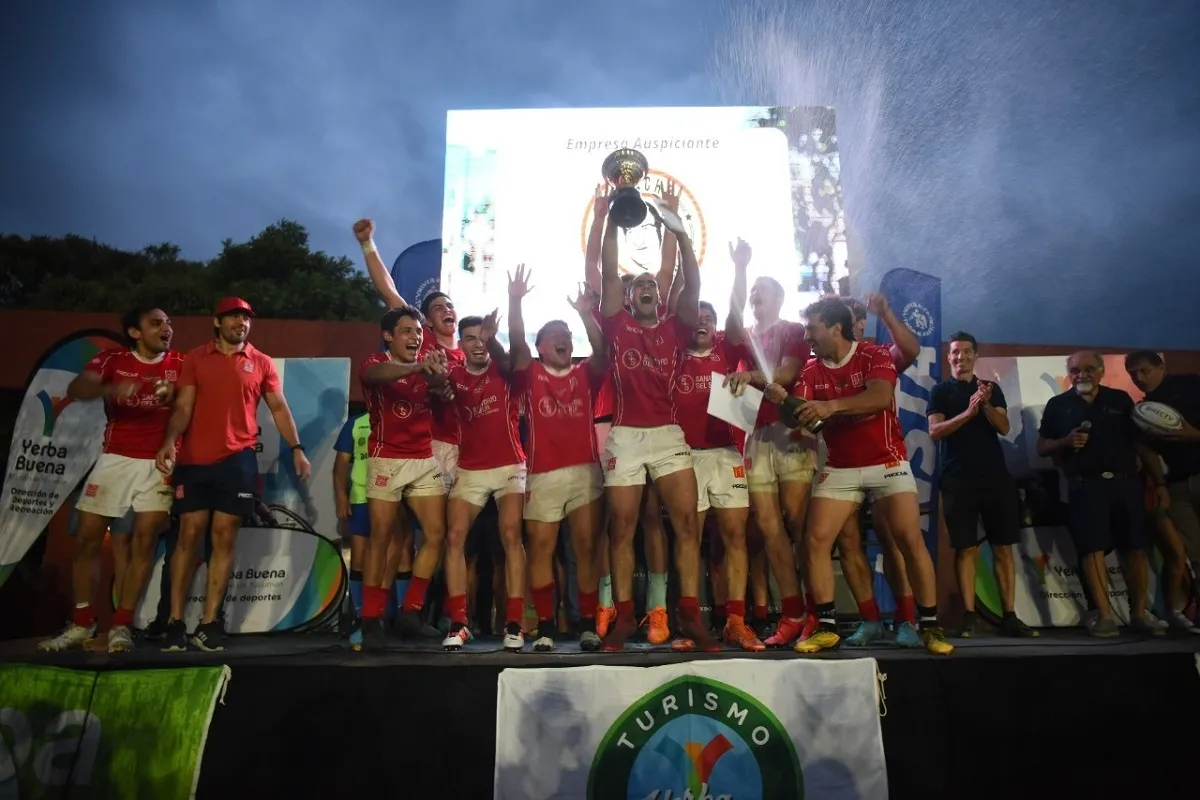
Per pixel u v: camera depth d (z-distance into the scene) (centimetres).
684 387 450
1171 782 358
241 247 1546
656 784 345
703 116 621
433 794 341
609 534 438
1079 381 519
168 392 463
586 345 597
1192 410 538
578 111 619
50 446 545
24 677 366
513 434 446
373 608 423
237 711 350
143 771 347
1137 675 365
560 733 346
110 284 1513
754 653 393
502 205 609
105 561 579
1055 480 582
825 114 624
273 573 540
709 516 502
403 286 608
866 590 444
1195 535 521
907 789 348
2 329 620
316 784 343
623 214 417
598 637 423
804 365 461
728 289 604
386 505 431
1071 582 565
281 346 618
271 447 569
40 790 354
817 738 349
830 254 612
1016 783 351
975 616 495
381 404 438
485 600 545
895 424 421
